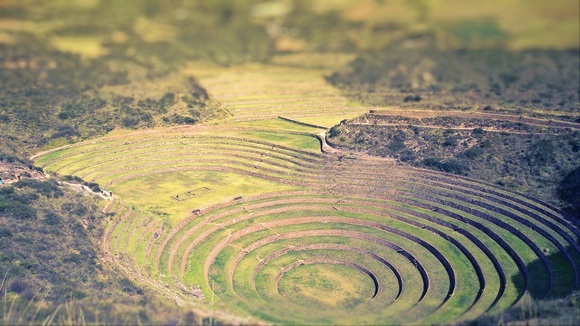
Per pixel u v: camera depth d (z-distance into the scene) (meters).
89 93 167.75
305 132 148.62
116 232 111.38
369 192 127.00
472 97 161.75
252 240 114.94
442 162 130.25
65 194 118.19
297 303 101.19
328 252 113.50
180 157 141.62
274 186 130.62
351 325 94.19
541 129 133.38
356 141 139.50
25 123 147.00
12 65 185.38
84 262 101.38
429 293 101.56
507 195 119.81
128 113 155.62
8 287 92.75
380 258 111.50
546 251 105.31
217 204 123.31
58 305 88.94
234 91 176.25
